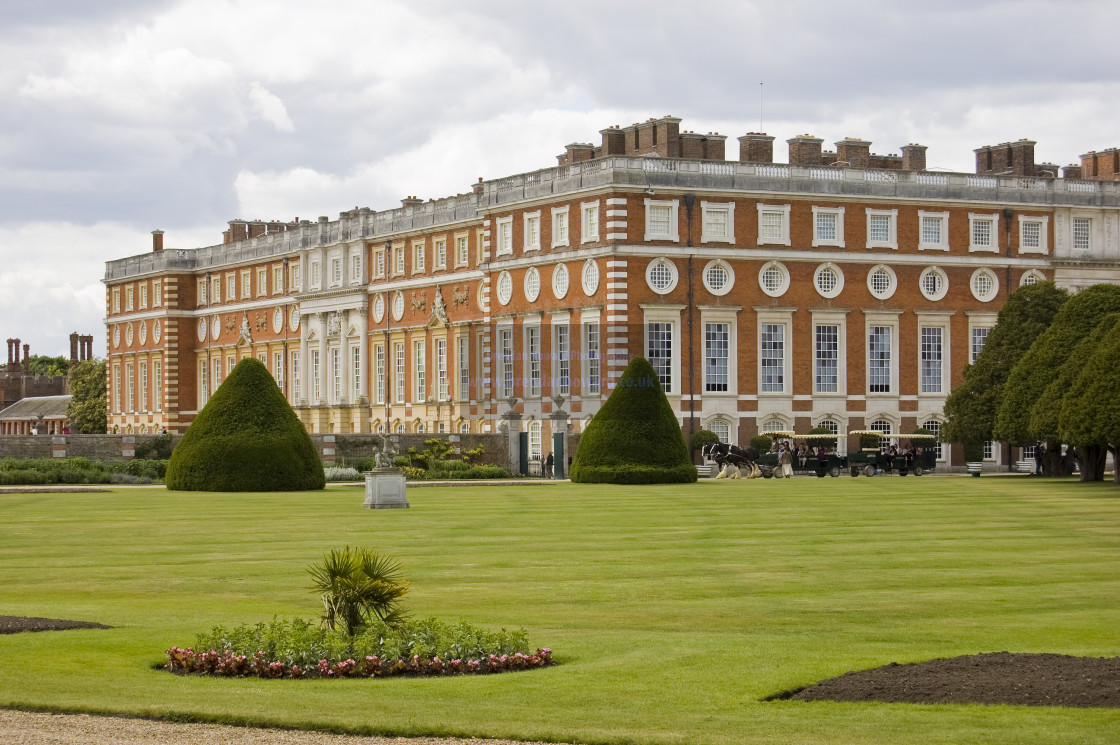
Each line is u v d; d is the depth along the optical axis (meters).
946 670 18.86
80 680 18.75
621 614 24.61
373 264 105.50
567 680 18.86
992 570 30.12
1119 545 34.94
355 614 20.69
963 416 76.56
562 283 81.62
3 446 75.31
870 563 31.38
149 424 131.38
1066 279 87.75
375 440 80.31
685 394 78.81
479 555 33.03
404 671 19.47
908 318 83.94
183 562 32.12
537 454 83.19
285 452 63.31
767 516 43.88
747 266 80.19
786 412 81.06
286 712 17.16
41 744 15.74
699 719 16.86
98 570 30.75
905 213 83.88
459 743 16.02
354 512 46.66
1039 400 67.81
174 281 128.38
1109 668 18.73
